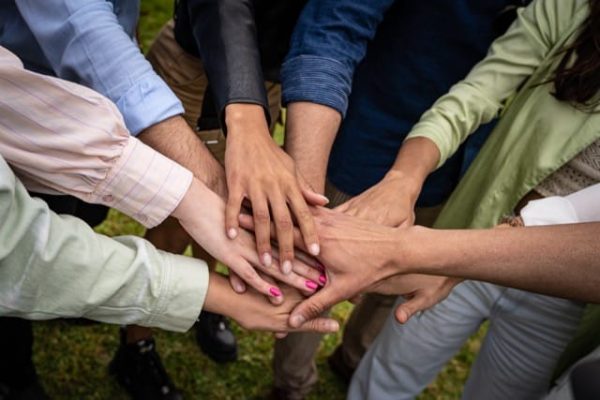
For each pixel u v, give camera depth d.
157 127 0.86
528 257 0.82
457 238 0.85
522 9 1.04
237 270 0.86
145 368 1.37
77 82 0.88
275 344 1.36
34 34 0.87
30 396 1.22
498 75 1.04
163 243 1.30
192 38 1.14
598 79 0.92
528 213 0.94
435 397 1.56
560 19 0.98
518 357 1.06
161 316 0.82
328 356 1.56
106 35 0.84
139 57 0.86
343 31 1.00
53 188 0.81
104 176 0.79
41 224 0.72
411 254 0.85
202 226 0.85
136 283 0.79
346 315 1.67
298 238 0.88
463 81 1.07
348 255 0.86
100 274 0.76
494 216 1.06
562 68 0.95
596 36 0.92
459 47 1.09
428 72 1.11
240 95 0.89
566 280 0.81
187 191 0.83
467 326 1.12
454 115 1.03
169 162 0.82
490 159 1.08
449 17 1.06
